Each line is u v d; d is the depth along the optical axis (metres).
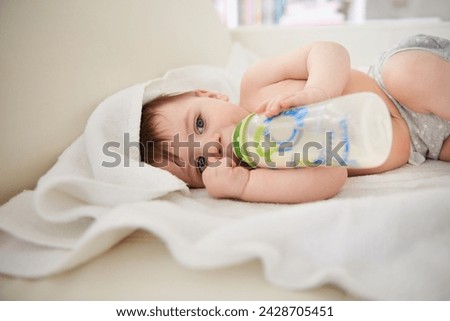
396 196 0.64
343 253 0.59
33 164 0.81
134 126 0.88
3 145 0.75
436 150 0.99
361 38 1.69
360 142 0.69
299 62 0.97
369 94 0.69
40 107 0.82
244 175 0.82
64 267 0.60
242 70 1.50
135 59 1.09
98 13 0.98
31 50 0.80
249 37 1.77
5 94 0.75
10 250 0.68
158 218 0.60
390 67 0.95
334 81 0.86
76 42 0.91
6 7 0.76
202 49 1.43
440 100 0.90
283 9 2.76
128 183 0.78
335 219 0.61
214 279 0.59
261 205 0.80
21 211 0.71
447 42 0.98
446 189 0.66
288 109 0.79
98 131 0.83
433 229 0.62
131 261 0.64
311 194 0.79
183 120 0.93
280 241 0.59
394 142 0.93
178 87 1.14
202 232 0.61
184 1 1.36
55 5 0.87
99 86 0.96
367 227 0.60
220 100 0.96
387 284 0.57
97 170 0.78
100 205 0.73
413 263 0.59
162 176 0.79
